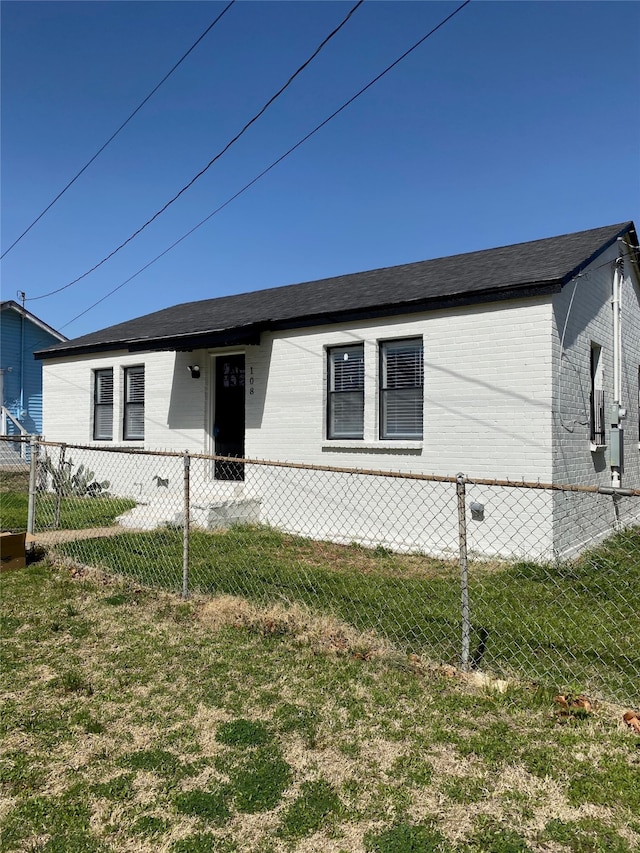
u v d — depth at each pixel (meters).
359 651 4.29
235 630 4.76
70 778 2.84
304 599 5.52
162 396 11.49
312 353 9.20
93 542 7.87
